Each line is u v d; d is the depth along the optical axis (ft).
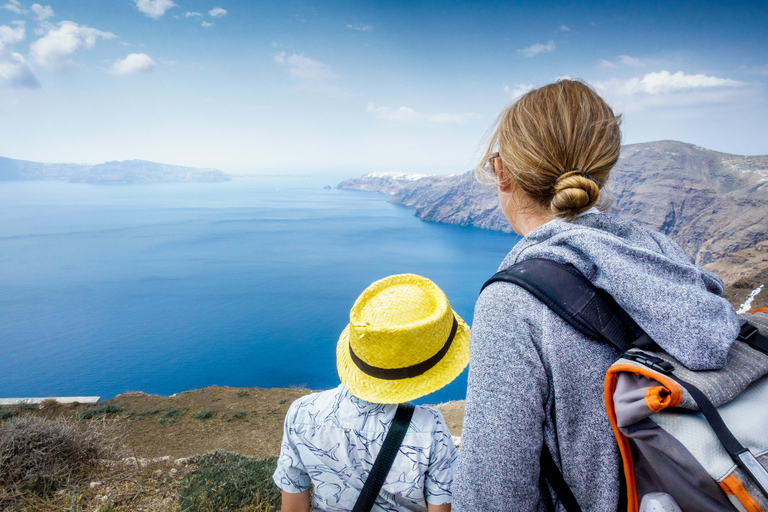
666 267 3.24
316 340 510.99
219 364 447.42
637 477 3.23
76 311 628.69
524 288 3.50
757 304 214.69
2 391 394.73
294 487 5.35
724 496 2.62
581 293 3.30
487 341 3.56
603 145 3.67
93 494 18.79
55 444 20.25
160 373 428.97
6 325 572.51
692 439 2.73
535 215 4.28
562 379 3.25
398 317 4.86
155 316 607.37
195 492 18.43
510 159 4.06
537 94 4.13
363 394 4.76
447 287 646.33
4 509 16.90
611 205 4.50
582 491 3.41
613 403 3.16
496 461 3.25
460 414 76.13
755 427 2.67
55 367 449.06
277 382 397.80
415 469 4.75
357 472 4.91
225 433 78.54
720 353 2.74
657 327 2.90
